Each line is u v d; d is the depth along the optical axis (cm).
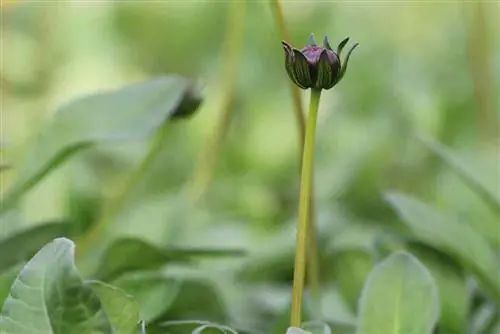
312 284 80
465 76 180
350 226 113
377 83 189
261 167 167
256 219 133
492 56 163
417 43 199
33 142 80
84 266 80
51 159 80
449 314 80
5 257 78
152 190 143
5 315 65
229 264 96
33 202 109
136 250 77
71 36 189
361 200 139
